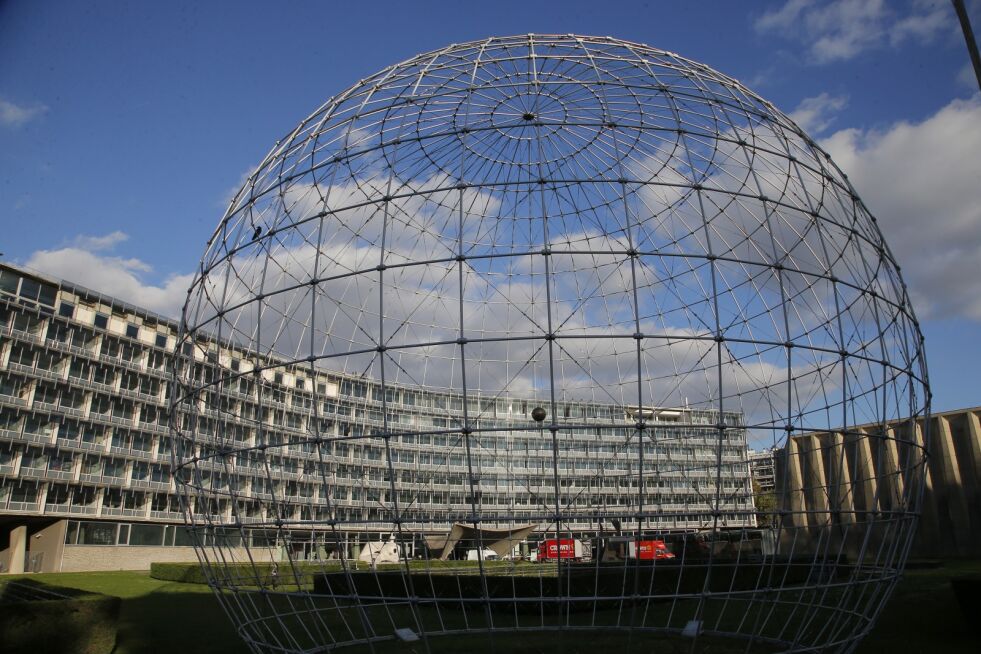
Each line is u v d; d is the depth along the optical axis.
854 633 18.64
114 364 79.81
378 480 45.62
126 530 77.88
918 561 50.25
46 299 75.31
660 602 31.11
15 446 70.25
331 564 43.50
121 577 54.94
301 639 22.08
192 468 21.53
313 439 16.50
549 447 45.28
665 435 39.25
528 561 47.31
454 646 20.22
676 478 41.34
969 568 46.06
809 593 29.25
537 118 19.23
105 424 78.06
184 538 83.19
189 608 32.09
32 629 19.19
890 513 17.05
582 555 45.22
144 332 84.00
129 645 22.30
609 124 18.56
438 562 46.19
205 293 20.09
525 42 21.56
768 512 16.03
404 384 35.34
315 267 17.75
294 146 20.12
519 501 44.97
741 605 29.05
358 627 24.34
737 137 19.44
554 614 27.70
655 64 20.38
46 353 74.19
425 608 29.75
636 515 15.16
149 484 81.00
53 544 72.25
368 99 20.69
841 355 17.41
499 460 45.84
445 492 45.72
